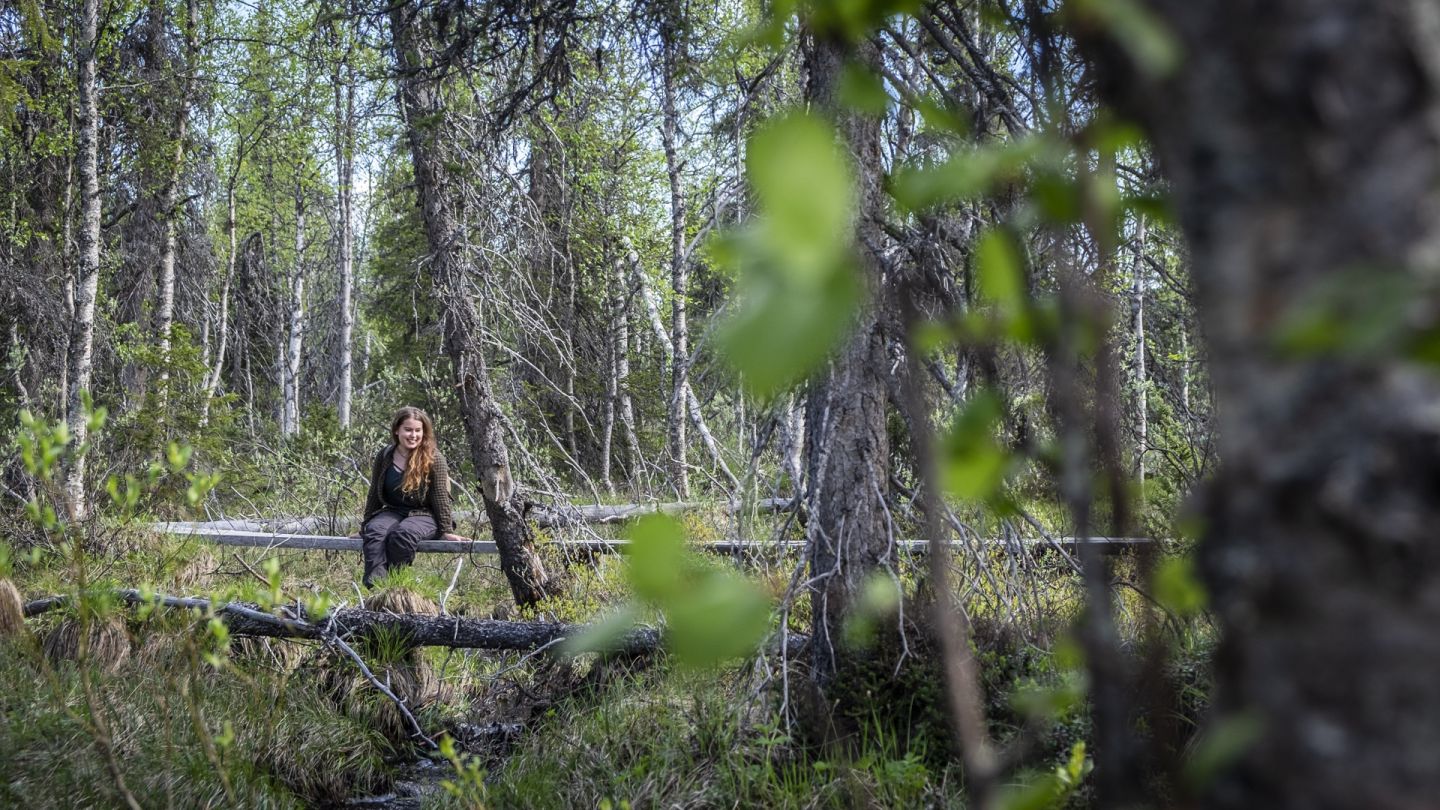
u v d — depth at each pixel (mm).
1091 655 773
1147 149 2104
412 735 6105
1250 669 693
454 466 12539
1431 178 610
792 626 4781
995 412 702
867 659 3775
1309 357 649
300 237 23344
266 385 23688
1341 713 647
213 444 11352
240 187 21094
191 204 16281
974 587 4070
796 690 3941
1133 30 604
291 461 12664
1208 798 719
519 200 7383
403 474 8367
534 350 8297
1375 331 509
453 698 6359
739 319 418
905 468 4188
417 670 6352
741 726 3994
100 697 4953
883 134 3592
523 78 6504
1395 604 627
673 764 4055
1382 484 627
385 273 16469
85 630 3109
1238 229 671
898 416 4020
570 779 4332
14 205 12812
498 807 4227
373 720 6062
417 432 8398
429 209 7789
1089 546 759
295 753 5348
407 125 7629
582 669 6109
